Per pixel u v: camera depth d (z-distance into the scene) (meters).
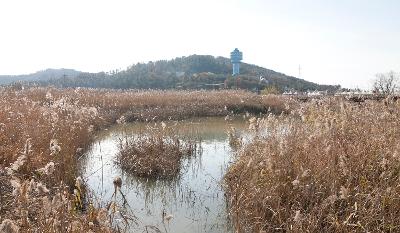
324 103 13.68
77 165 9.29
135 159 10.55
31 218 5.43
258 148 8.91
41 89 23.53
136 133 15.21
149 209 7.71
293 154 7.54
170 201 8.19
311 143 7.73
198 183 9.46
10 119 10.28
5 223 3.79
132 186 9.20
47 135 9.47
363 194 5.79
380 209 5.55
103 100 21.47
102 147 13.29
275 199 6.50
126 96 23.34
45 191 4.70
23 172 7.45
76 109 13.73
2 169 7.37
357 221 5.54
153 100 23.58
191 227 6.87
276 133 9.10
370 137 7.81
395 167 6.58
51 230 4.58
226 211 7.59
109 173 10.17
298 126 9.38
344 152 7.00
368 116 10.05
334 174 6.46
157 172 9.91
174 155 11.19
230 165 10.06
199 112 22.58
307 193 6.41
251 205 6.61
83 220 5.12
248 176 7.80
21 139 8.86
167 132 13.64
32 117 11.35
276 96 26.53
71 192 7.59
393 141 7.43
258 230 6.02
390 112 10.47
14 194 4.71
